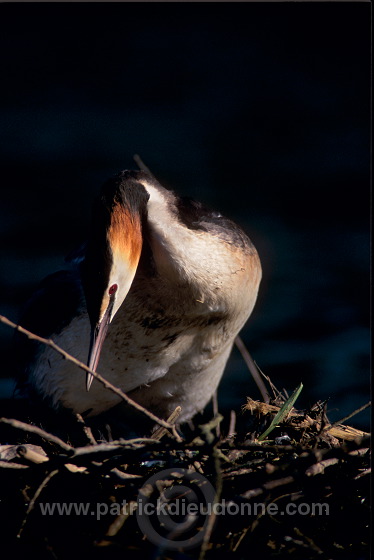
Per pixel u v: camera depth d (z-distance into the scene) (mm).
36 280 16859
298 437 7152
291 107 28906
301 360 14000
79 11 35531
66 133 26297
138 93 30156
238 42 34031
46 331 8781
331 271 17859
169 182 22969
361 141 25641
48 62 32312
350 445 5742
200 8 35938
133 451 5793
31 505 5566
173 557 5480
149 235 7727
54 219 20391
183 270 7719
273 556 5594
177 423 9281
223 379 13469
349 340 14664
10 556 5840
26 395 9195
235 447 5906
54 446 6859
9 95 29766
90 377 7418
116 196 7363
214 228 8148
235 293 8141
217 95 29969
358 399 12469
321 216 20859
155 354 8305
